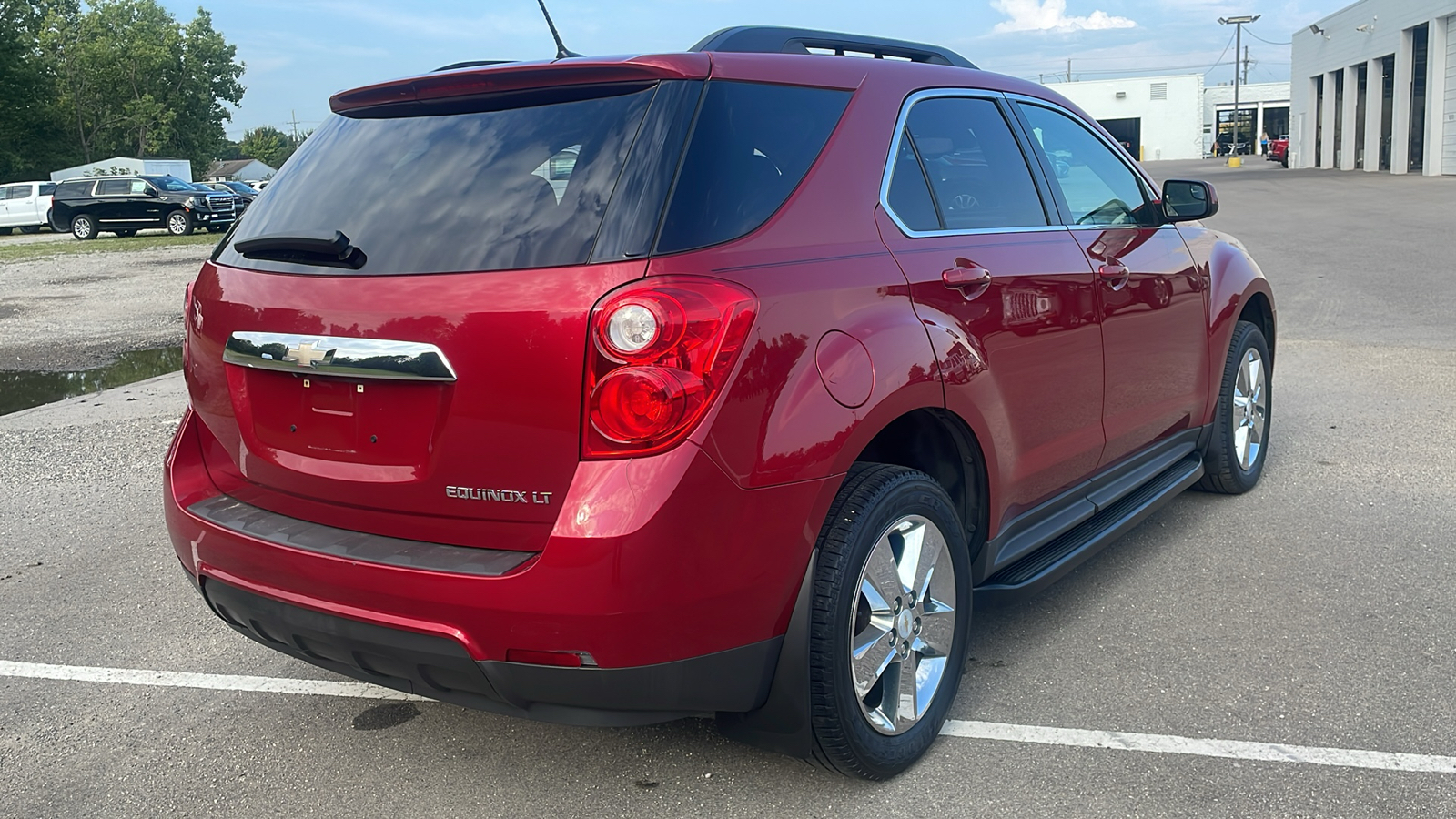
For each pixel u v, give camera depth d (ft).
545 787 8.65
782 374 7.21
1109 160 12.60
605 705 7.03
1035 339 9.83
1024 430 9.79
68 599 13.16
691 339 6.75
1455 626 10.88
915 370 8.19
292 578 7.72
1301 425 19.56
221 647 11.74
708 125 7.62
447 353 7.09
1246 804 7.97
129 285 56.70
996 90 10.96
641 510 6.64
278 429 8.16
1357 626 10.99
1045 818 7.91
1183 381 13.20
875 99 9.23
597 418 6.73
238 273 8.46
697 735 9.44
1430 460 16.84
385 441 7.52
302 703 10.35
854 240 8.29
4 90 192.75
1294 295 36.19
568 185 7.32
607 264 6.88
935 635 8.90
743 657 7.35
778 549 7.29
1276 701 9.52
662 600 6.78
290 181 8.78
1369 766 8.41
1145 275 11.98
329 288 7.69
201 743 9.59
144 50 254.68
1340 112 148.56
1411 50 118.01
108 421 22.97
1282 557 13.08
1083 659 10.52
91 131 252.42
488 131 7.94
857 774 8.29
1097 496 11.59
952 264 9.04
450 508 7.30
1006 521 9.87
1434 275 39.17
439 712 10.10
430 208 7.64
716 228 7.29
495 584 6.85
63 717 10.14
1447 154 108.78
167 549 14.92
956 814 8.02
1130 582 12.49
